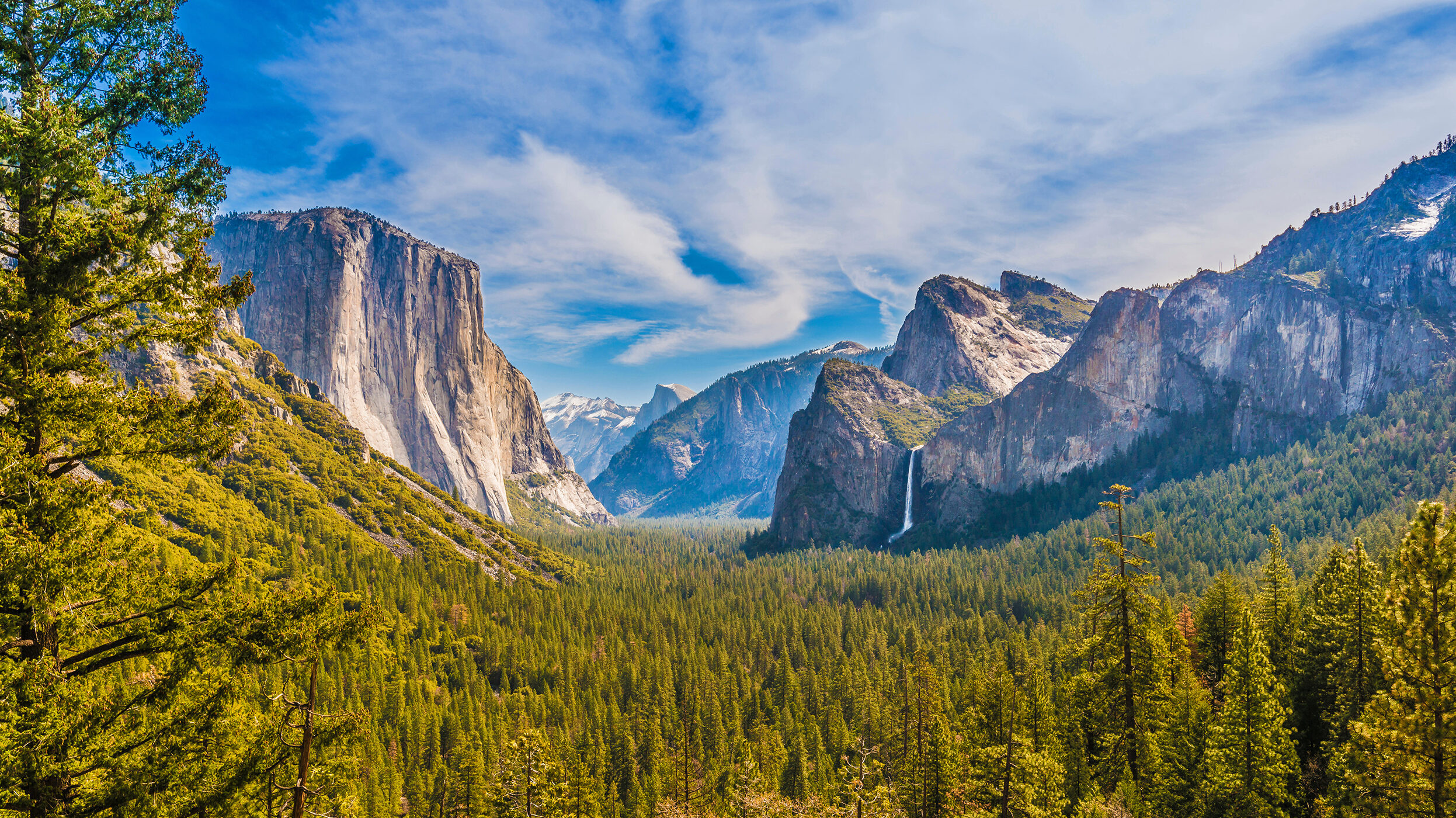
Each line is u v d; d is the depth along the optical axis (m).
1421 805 27.55
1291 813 43.72
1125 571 44.16
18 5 18.33
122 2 19.19
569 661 123.38
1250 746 42.19
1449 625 27.19
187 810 17.89
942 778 56.22
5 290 17.56
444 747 96.38
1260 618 61.62
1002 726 53.03
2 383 17.22
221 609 19.25
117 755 17.42
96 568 17.70
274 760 19.48
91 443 18.80
